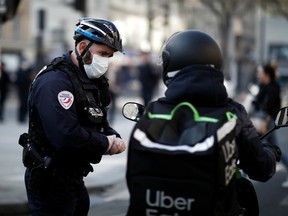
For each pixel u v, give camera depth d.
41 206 4.85
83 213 5.14
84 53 4.88
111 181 10.96
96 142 4.75
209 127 3.57
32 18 51.59
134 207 3.55
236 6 43.69
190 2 52.88
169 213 3.51
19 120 22.80
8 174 11.48
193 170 3.48
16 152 14.75
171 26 64.56
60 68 4.82
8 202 8.80
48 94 4.68
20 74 22.70
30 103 4.86
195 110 3.67
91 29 4.87
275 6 35.50
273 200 9.35
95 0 57.94
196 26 63.53
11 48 50.41
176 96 3.73
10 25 50.28
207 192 3.47
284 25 33.91
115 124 22.67
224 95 3.76
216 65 3.85
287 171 11.91
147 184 3.51
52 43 40.59
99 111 4.95
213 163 3.48
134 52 59.38
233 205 3.75
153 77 21.45
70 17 54.19
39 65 27.53
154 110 3.73
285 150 14.34
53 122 4.64
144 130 3.61
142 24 69.06
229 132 3.61
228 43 43.22
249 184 4.23
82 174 4.93
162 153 3.49
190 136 3.55
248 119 3.88
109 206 9.34
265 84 11.80
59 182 4.81
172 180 3.48
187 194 3.47
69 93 4.73
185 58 3.79
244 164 3.94
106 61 4.93
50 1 51.53
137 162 3.54
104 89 5.13
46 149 4.81
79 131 4.68
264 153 3.90
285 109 4.31
